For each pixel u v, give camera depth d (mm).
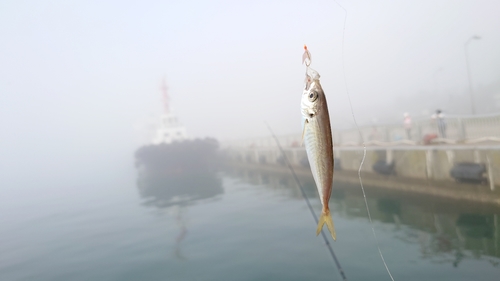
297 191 23375
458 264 9211
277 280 9445
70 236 17375
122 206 25641
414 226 12711
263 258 11195
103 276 11312
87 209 25703
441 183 14789
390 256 10234
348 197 19156
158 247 13805
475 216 12719
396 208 15359
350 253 10820
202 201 23844
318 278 9312
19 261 13992
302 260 10695
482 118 16219
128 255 13211
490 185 12734
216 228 15695
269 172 35750
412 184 16422
